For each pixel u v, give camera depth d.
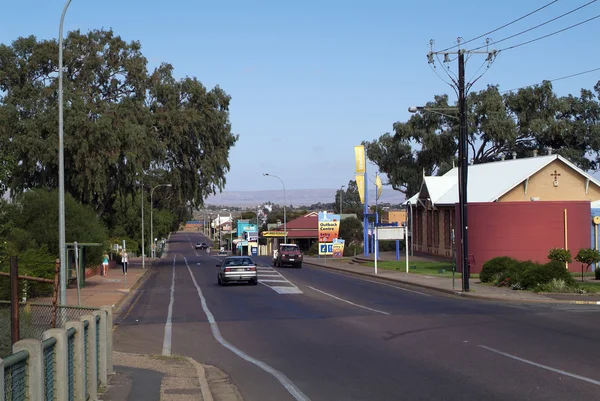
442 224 53.88
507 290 27.08
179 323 19.50
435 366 11.62
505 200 42.56
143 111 49.66
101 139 43.12
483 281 30.81
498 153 73.75
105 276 45.00
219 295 29.06
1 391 4.71
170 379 10.68
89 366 8.65
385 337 15.38
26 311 11.61
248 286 33.88
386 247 76.19
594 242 36.84
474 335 15.24
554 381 10.16
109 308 11.02
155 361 12.66
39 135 43.19
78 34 50.00
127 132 44.91
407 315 19.72
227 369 12.09
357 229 93.12
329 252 65.88
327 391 9.91
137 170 46.03
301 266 54.56
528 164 45.06
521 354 12.62
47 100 46.34
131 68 50.59
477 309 21.09
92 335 8.73
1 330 10.46
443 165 74.06
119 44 51.22
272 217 145.88
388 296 26.72
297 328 17.47
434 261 50.34
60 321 11.62
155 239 87.62
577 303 22.84
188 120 51.09
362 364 12.06
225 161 55.22
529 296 24.70
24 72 47.94
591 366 11.33
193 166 54.78
